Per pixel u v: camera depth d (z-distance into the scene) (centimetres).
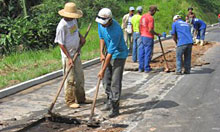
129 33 1185
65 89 559
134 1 2778
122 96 618
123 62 500
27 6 2067
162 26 2497
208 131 434
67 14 525
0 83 707
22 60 1043
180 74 810
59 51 1167
